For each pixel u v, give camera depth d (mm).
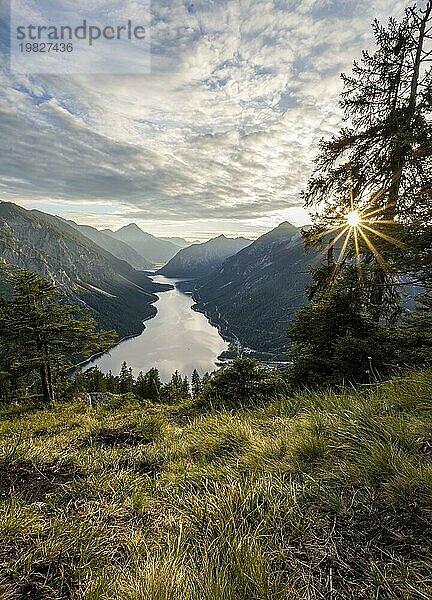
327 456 3273
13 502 2947
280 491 2797
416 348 6949
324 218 10586
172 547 2318
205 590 1897
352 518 2400
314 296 10562
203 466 3838
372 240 7414
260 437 4242
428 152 7781
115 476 3795
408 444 3021
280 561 2129
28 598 2057
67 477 3781
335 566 2055
